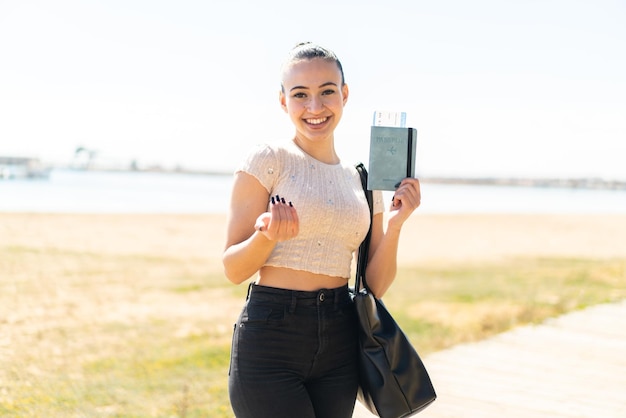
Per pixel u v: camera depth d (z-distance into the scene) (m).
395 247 2.74
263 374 2.49
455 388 5.62
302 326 2.53
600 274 15.76
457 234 30.00
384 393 2.65
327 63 2.62
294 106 2.63
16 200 39.44
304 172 2.61
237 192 2.57
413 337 8.41
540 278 15.23
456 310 10.66
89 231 21.73
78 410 5.16
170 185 89.25
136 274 13.66
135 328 8.70
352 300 2.72
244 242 2.44
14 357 6.75
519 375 6.01
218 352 7.62
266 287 2.55
